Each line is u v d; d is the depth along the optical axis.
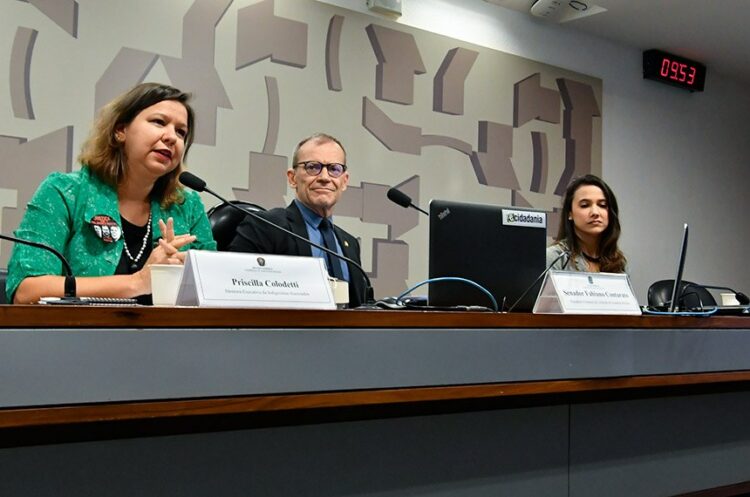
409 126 3.40
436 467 1.19
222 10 2.92
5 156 2.46
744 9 3.78
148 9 2.76
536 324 1.22
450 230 1.49
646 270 4.34
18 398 0.77
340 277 2.25
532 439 1.32
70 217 1.52
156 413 0.85
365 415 1.11
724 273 4.76
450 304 1.48
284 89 3.05
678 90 4.59
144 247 1.60
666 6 3.76
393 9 3.33
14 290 1.39
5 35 2.49
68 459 0.86
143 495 0.91
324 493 1.06
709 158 4.72
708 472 1.61
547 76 3.92
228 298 0.98
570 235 2.59
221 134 2.89
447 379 1.10
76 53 2.61
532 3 3.75
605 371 1.31
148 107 1.58
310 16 3.14
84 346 0.81
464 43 3.61
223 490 0.97
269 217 2.24
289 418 1.03
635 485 1.47
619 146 4.25
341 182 2.33
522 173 3.78
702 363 1.47
